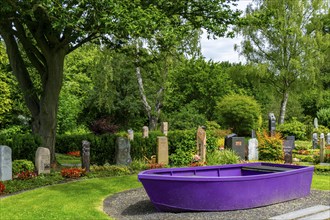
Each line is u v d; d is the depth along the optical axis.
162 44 17.92
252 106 37.31
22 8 13.29
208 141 19.72
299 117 45.56
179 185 8.84
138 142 18.98
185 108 38.78
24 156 16.11
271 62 39.25
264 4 38.50
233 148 20.19
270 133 29.00
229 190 9.12
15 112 29.97
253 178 9.40
